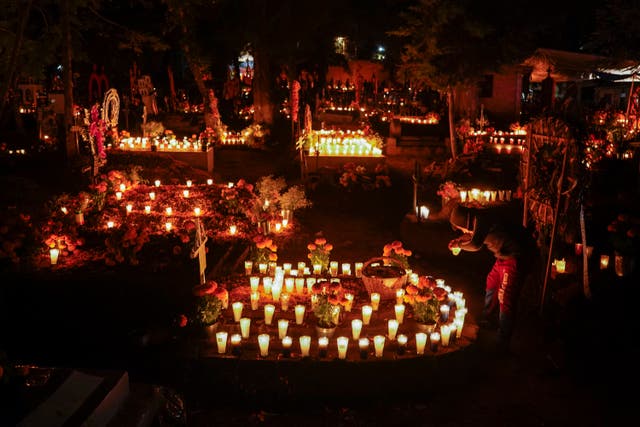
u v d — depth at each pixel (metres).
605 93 27.14
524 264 7.43
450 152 21.77
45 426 3.41
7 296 7.89
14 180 12.59
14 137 22.30
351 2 30.84
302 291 8.27
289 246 11.90
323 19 26.67
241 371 6.33
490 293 7.94
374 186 17.02
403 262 8.37
